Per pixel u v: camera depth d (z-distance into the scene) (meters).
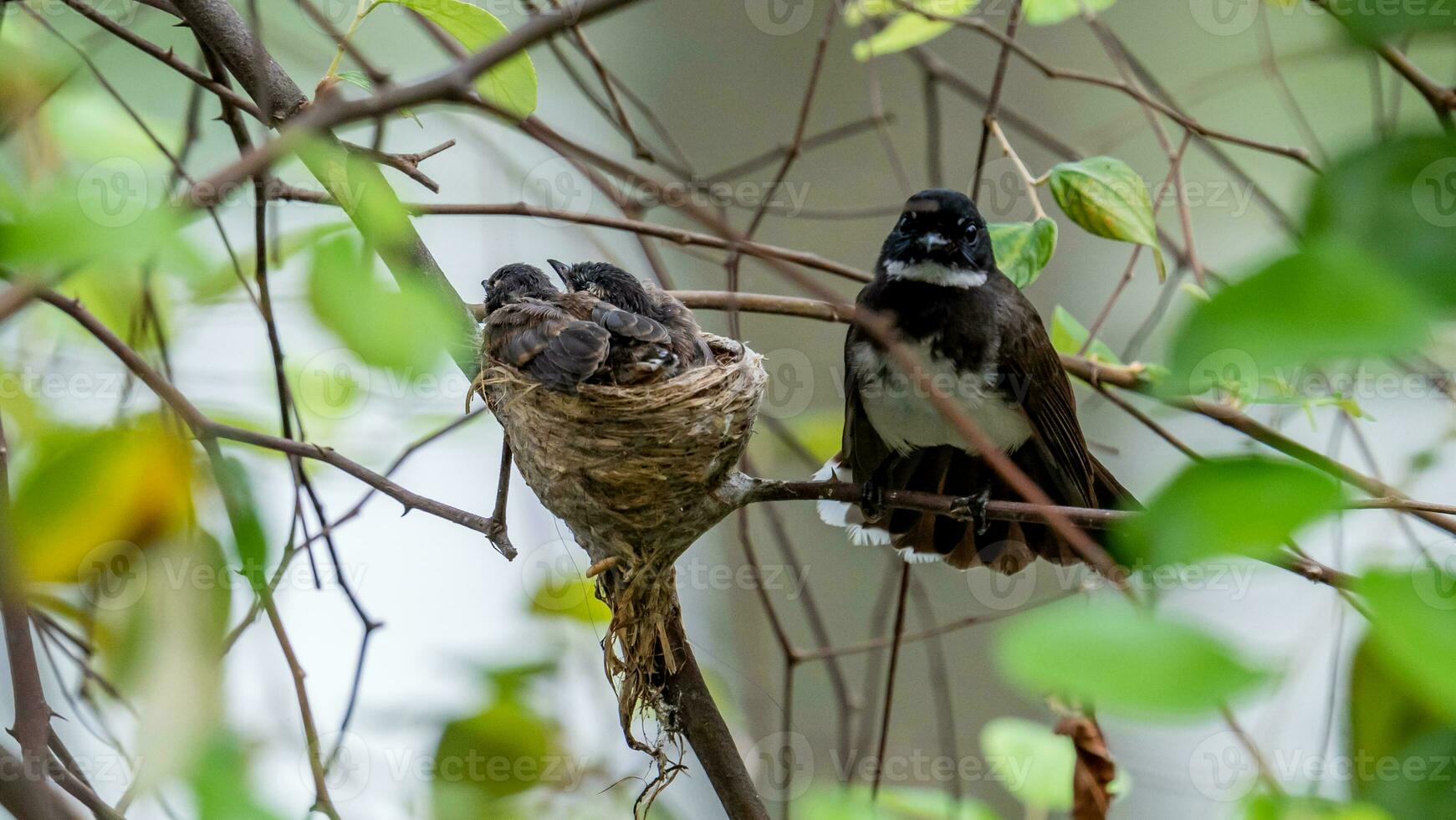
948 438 10.85
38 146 8.14
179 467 4.84
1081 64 16.23
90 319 6.32
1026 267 9.95
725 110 16.52
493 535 7.75
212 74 8.23
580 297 10.36
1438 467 9.94
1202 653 2.20
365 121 4.27
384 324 3.53
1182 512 2.36
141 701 4.09
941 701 11.05
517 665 9.06
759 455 13.06
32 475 4.70
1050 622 2.29
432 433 10.42
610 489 8.61
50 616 7.33
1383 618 2.24
